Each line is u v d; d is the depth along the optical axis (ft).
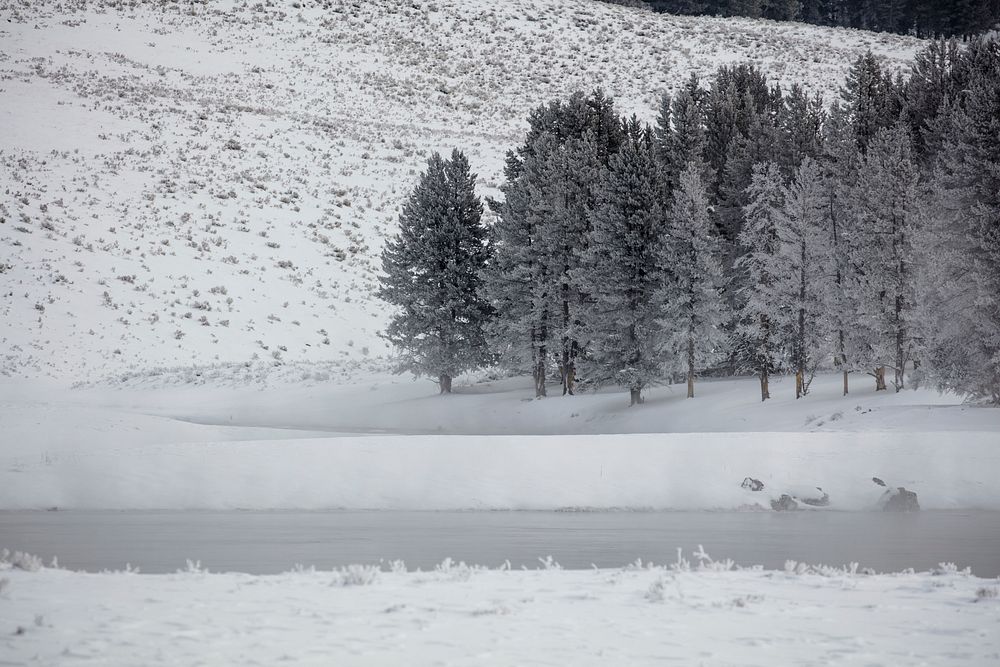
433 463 93.35
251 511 81.56
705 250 170.81
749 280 183.42
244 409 192.44
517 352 192.03
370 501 84.94
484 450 96.68
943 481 91.81
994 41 219.61
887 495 87.51
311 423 179.52
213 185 309.63
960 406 129.90
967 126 137.80
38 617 25.39
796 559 52.29
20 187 282.56
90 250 259.80
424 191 207.31
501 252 196.75
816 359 158.92
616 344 176.04
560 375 211.82
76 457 95.40
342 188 327.88
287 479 88.99
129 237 270.87
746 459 95.30
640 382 171.83
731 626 26.89
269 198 309.83
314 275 276.82
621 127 220.84
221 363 228.02
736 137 212.23
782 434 103.86
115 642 23.31
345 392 206.39
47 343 220.64
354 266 286.05
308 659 21.94
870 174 160.66
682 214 169.68
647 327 175.42
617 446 98.43
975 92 140.46
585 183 193.77
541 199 191.52
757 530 68.85
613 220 176.86
